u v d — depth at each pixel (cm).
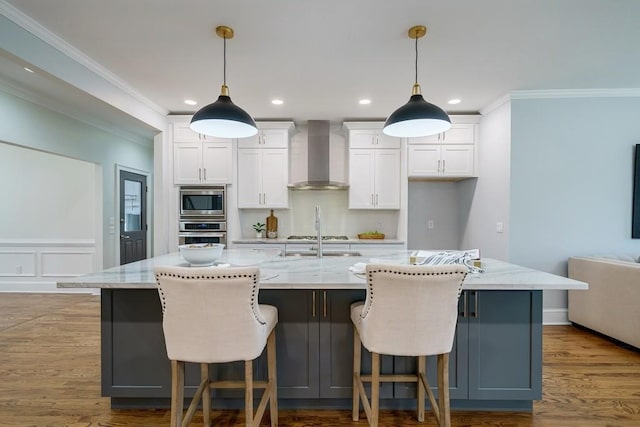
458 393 204
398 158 451
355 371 199
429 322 156
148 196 615
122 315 205
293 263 240
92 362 273
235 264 236
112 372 206
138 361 206
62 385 238
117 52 273
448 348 161
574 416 206
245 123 238
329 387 208
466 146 434
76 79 275
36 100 380
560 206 363
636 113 357
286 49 268
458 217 493
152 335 205
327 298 206
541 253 364
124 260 543
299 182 491
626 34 246
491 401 212
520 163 364
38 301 452
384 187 452
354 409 202
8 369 261
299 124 486
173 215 445
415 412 213
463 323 204
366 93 363
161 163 429
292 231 496
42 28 236
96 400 221
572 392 231
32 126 380
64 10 217
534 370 203
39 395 227
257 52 273
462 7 214
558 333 340
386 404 216
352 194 453
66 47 260
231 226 448
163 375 206
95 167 491
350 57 282
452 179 473
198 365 208
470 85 342
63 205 502
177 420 162
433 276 152
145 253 605
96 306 428
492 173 401
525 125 363
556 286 173
